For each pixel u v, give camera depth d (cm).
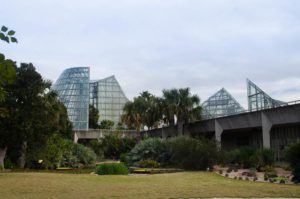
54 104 3900
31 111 3344
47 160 4159
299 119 3928
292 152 2067
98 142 7175
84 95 10144
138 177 2402
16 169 3788
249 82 5834
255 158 3591
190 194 1372
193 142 3631
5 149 3709
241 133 6112
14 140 3384
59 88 10638
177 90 5722
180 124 5769
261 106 5444
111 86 11962
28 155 4069
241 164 3909
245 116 4778
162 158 4069
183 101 5634
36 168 4162
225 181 2089
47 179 2070
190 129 6231
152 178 2314
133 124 7019
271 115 4303
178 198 1257
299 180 2000
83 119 9856
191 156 3544
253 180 2195
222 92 7800
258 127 4762
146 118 6494
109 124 10575
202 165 3544
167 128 7006
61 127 4297
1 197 1267
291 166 2080
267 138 4341
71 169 4056
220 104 7612
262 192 1451
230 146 6444
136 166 4041
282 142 4775
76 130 8644
